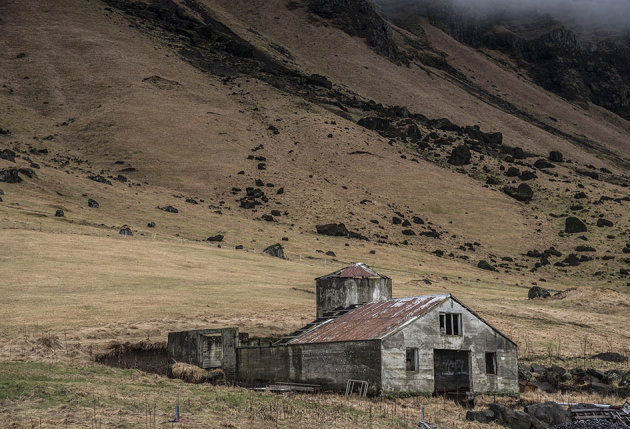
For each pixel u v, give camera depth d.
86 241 84.44
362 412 26.95
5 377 28.47
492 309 70.62
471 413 27.47
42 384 26.86
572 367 44.88
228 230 121.69
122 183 150.38
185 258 83.75
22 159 144.62
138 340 45.56
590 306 75.62
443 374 35.97
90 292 60.22
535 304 77.50
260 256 96.31
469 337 36.31
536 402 31.94
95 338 45.38
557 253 141.25
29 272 65.19
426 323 35.03
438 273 108.44
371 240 134.88
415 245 138.00
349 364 34.38
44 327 46.62
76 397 25.16
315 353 36.09
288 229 132.62
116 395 26.27
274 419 24.09
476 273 115.81
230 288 68.06
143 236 100.94
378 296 44.88
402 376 33.53
